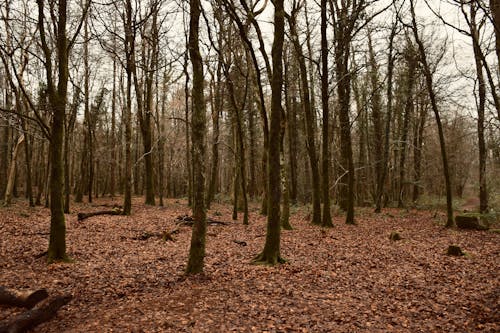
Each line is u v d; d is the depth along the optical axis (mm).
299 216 20375
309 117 16719
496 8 7824
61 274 8227
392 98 25453
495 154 20188
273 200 9398
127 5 17344
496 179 20812
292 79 22891
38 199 21609
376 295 7332
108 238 12273
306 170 30609
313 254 10711
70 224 14500
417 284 7980
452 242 12633
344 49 17484
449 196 16219
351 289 7680
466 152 32625
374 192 30359
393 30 19078
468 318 6117
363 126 28172
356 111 27672
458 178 35938
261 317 6148
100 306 6613
